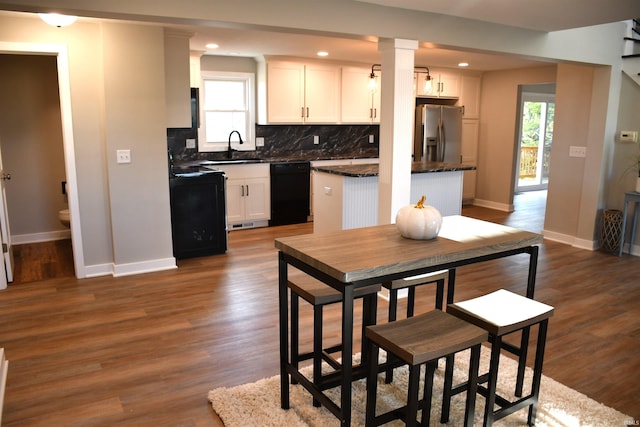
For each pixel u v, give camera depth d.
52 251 5.21
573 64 5.04
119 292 4.04
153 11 2.75
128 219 4.42
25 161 5.45
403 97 3.74
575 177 5.66
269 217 6.61
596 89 5.29
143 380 2.70
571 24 4.16
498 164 7.91
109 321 3.47
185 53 4.67
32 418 2.35
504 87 7.69
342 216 4.71
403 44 3.64
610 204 5.56
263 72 6.53
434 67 7.45
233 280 4.38
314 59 6.75
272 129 7.05
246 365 2.88
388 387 2.64
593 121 5.37
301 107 6.80
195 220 5.00
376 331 1.96
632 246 5.35
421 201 2.45
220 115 6.72
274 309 3.73
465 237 2.46
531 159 9.89
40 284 4.21
